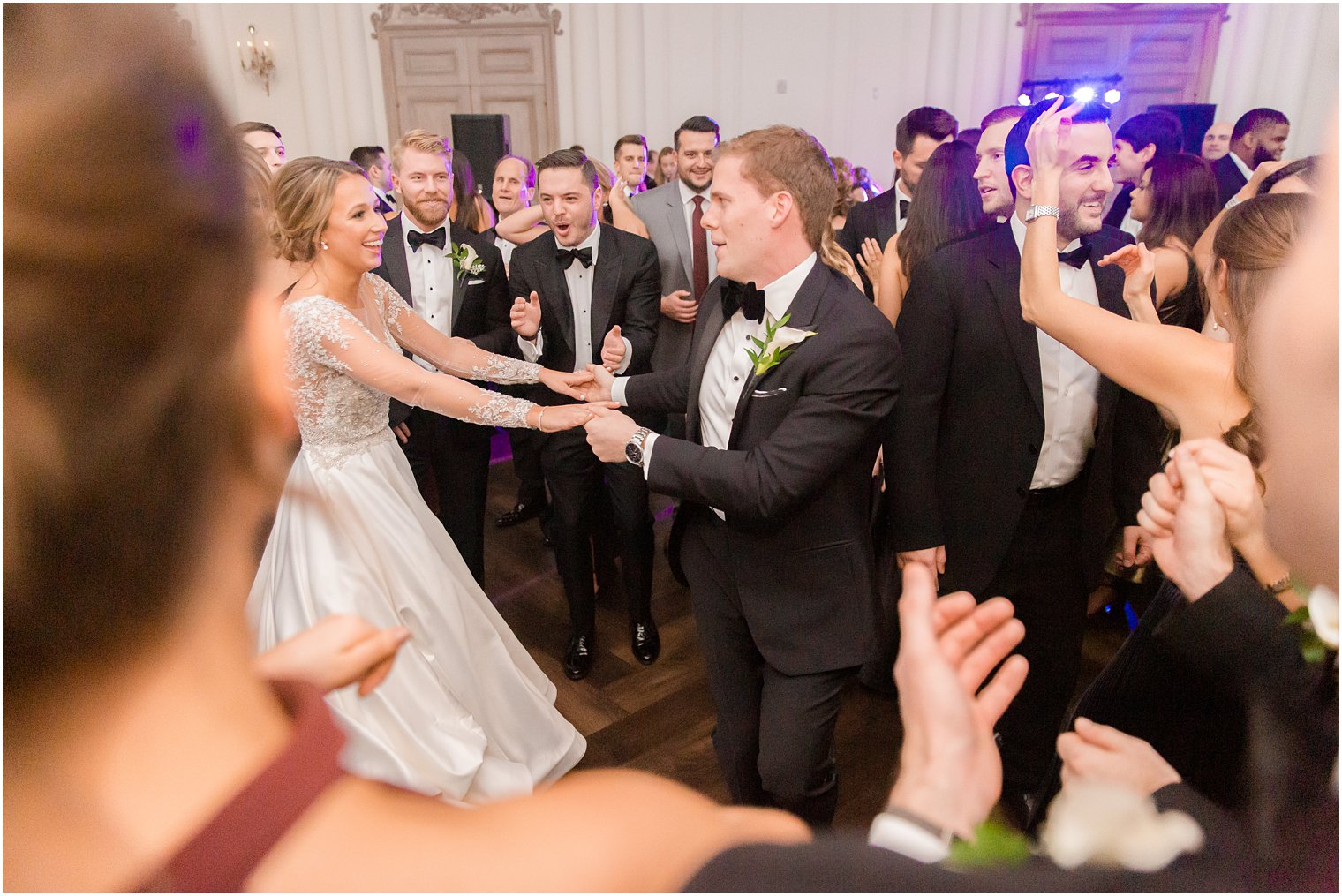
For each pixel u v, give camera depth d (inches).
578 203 109.3
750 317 65.6
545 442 106.9
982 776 18.5
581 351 118.0
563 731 90.6
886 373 61.4
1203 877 17.5
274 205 71.4
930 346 74.8
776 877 12.2
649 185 226.4
